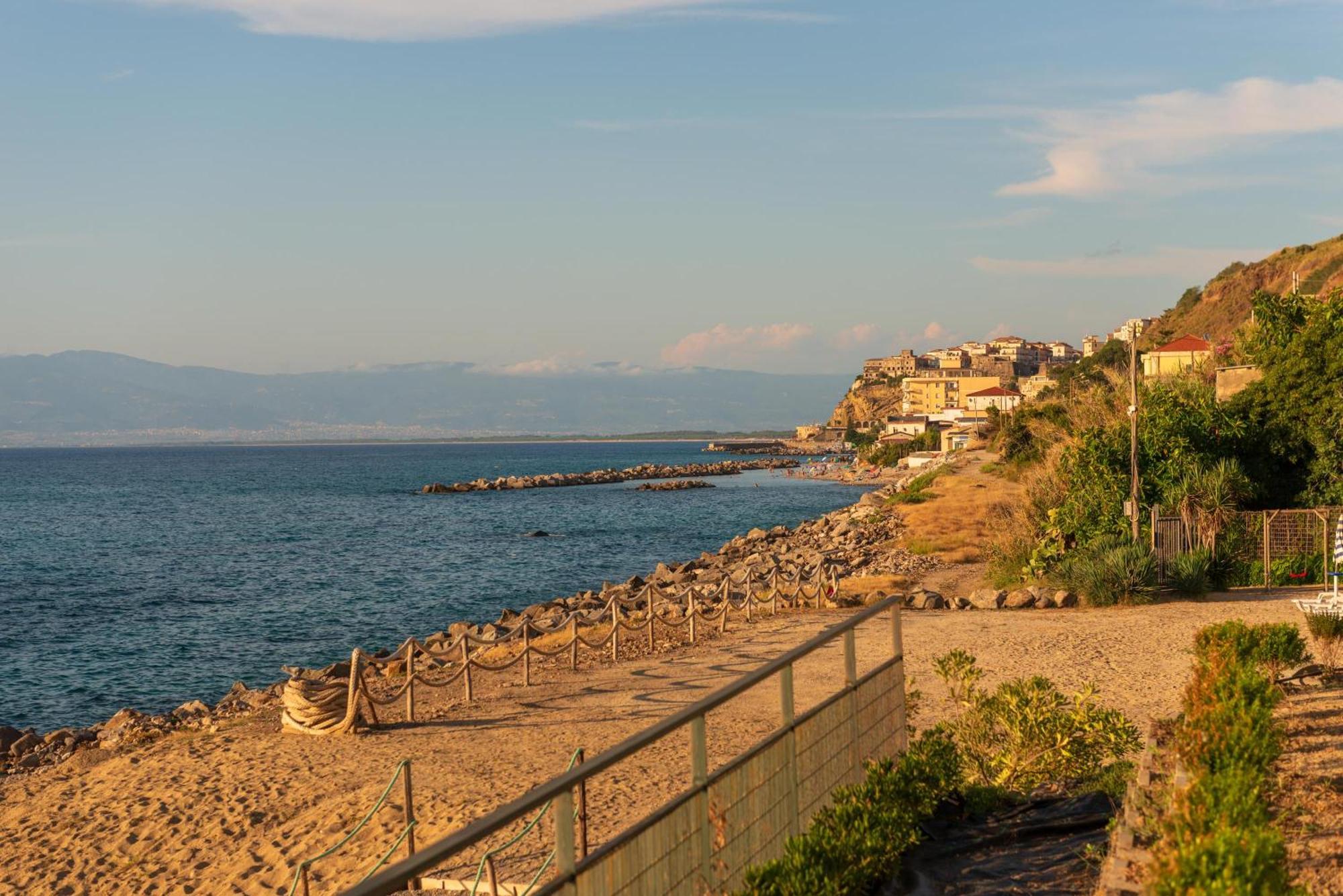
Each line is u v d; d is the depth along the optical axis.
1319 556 27.02
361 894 3.28
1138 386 33.91
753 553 50.09
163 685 28.30
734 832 6.02
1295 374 29.67
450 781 12.77
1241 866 4.57
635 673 19.19
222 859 11.09
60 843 11.98
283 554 61.19
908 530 47.94
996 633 21.52
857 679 8.25
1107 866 6.49
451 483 154.88
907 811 7.60
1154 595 25.66
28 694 27.45
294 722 15.86
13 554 62.69
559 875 4.43
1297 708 11.01
